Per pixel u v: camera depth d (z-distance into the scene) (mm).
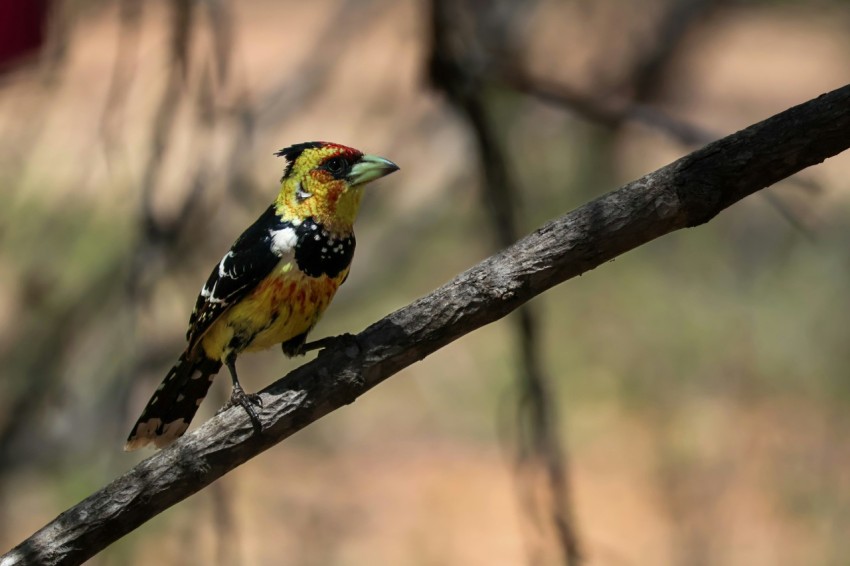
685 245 18391
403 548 14938
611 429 17172
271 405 6316
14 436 11547
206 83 9109
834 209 15836
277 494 15523
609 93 11969
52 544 6188
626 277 18641
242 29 26125
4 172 10992
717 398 16625
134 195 10539
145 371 9562
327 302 7793
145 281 9398
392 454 17250
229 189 10008
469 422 18094
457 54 9422
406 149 12836
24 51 9477
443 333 6227
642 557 14555
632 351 17906
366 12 12875
